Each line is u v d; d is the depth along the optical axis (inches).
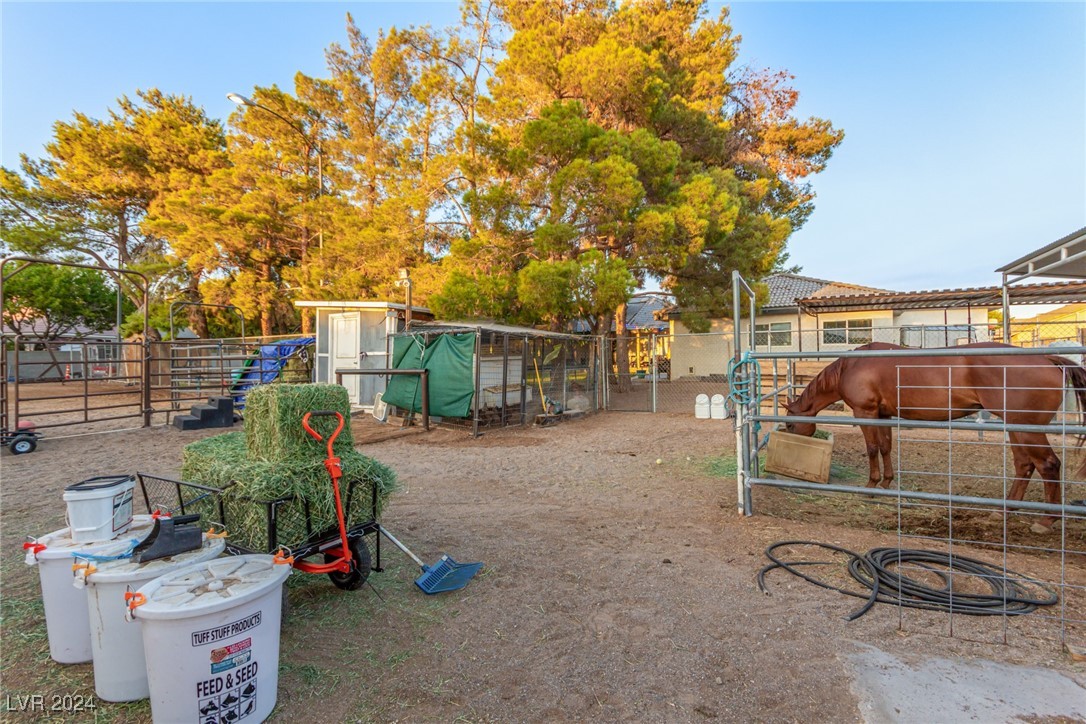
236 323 1079.0
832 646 110.0
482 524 197.6
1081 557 153.3
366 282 705.6
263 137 837.8
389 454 340.8
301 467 124.5
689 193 542.9
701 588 139.6
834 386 240.1
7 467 304.5
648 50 633.0
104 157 923.4
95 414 567.8
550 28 613.3
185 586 86.1
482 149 554.3
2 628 123.2
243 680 85.0
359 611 130.4
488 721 90.7
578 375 555.8
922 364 212.1
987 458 300.8
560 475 281.0
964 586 134.4
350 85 796.0
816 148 791.7
